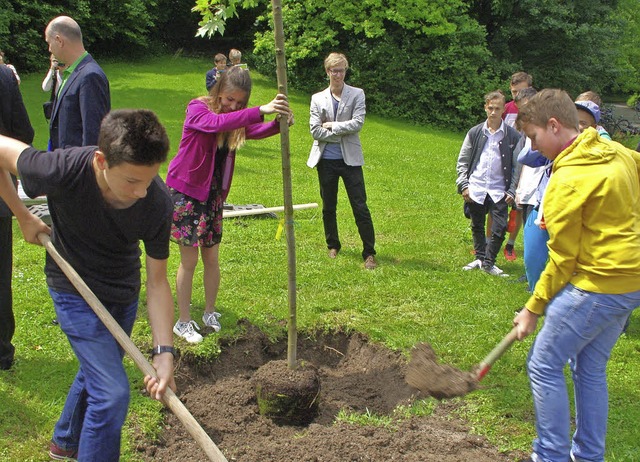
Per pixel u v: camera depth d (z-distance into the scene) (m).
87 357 2.90
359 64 21.98
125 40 24.69
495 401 4.27
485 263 7.04
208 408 4.20
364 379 4.78
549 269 3.27
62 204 2.87
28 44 20.81
